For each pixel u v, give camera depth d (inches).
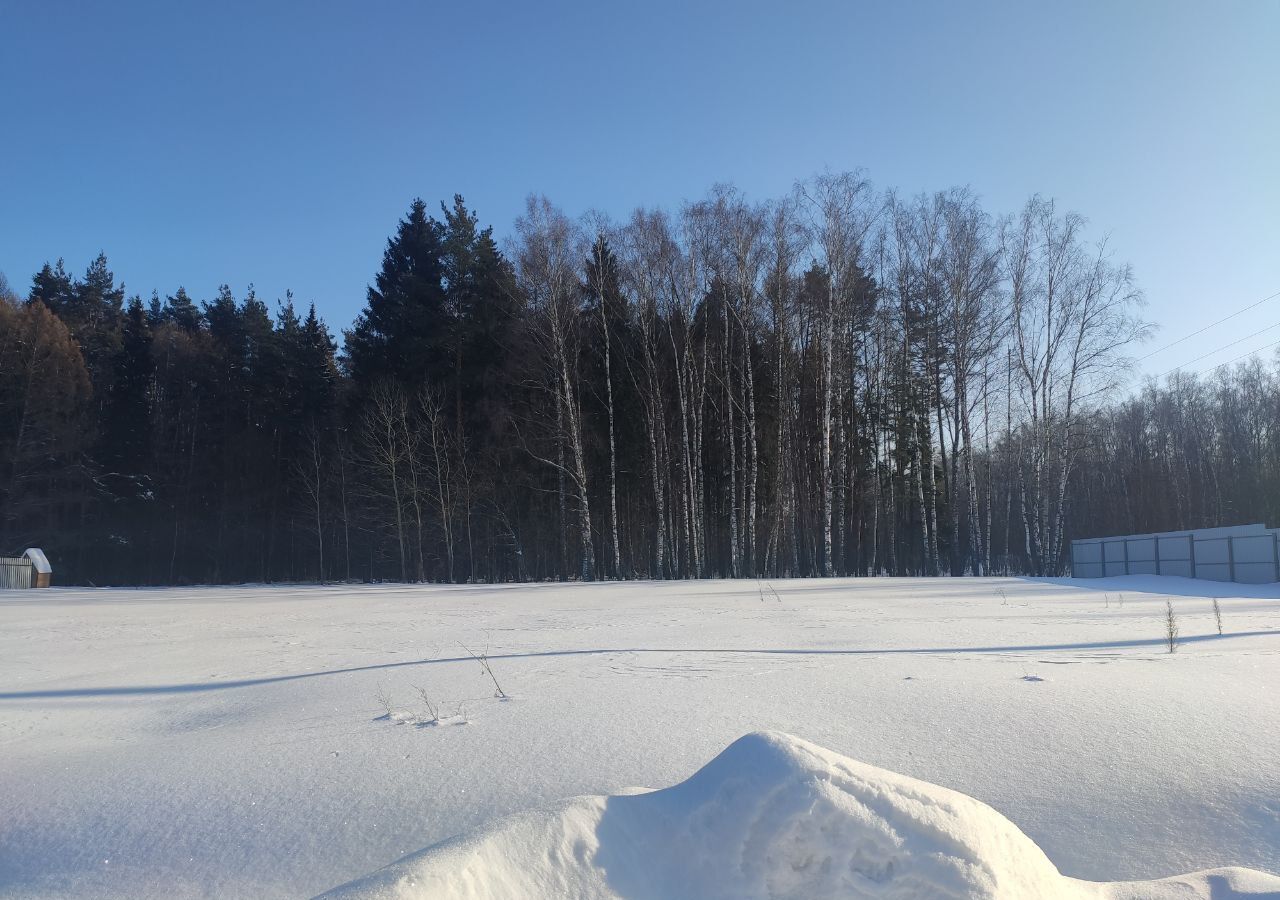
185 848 160.6
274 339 2226.9
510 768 193.8
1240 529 1082.7
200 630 562.6
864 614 589.0
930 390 1625.2
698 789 123.4
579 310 1507.1
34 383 1809.8
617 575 1414.9
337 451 1854.1
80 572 1939.0
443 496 1603.1
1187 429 2410.2
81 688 333.7
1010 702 242.7
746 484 1537.9
